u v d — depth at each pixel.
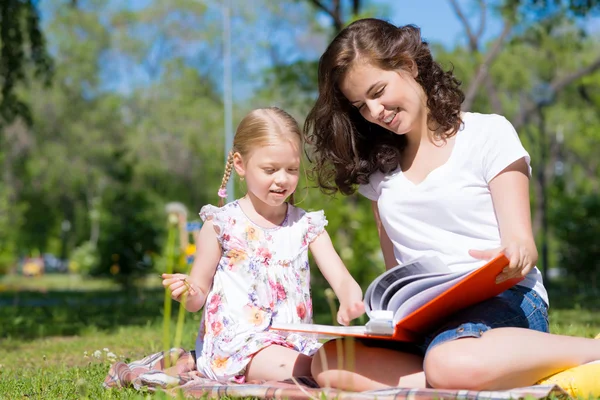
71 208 44.53
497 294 3.03
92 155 37.88
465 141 3.27
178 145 38.47
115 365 3.84
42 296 15.51
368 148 3.56
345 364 3.04
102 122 38.47
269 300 3.61
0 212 31.83
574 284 16.91
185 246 10.65
